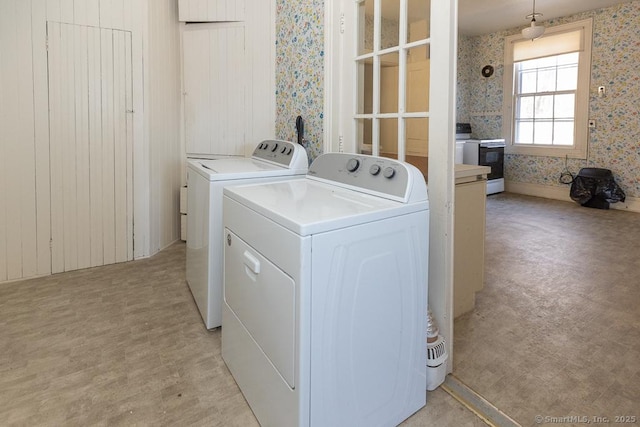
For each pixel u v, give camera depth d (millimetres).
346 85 2303
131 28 3033
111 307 2443
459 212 2266
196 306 2467
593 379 1762
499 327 2225
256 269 1450
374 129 2113
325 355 1256
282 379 1312
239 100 3412
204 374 1802
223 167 2309
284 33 2943
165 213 3584
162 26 3322
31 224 2852
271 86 3201
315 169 2037
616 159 5297
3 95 2664
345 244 1254
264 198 1538
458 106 6797
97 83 2959
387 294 1403
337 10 2312
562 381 1751
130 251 3258
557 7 5148
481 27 6109
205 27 3467
